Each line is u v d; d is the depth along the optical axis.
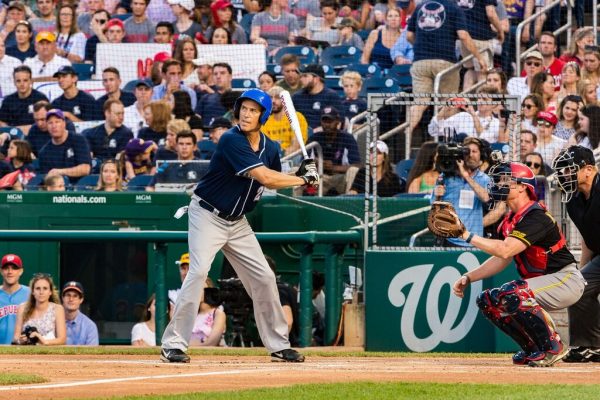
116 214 25.73
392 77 34.53
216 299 22.39
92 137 32.53
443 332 21.52
